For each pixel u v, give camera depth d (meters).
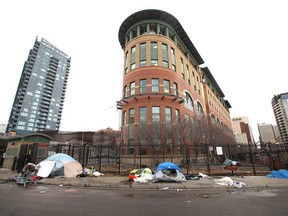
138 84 25.98
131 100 26.02
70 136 70.00
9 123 101.94
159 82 25.72
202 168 17.00
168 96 25.11
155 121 21.86
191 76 35.75
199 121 25.55
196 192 8.25
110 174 13.86
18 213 5.27
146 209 5.70
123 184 9.80
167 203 6.40
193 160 23.38
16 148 16.83
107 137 65.81
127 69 29.17
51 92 121.38
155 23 29.92
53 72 125.75
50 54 126.81
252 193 8.00
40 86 115.62
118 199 6.97
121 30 32.34
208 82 49.38
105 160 28.08
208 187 9.08
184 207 5.91
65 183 10.12
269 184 9.63
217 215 5.12
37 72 115.62
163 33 30.83
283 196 7.41
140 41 28.31
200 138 23.05
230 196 7.45
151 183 10.11
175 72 28.52
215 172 14.26
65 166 12.85
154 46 27.98
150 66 26.39
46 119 114.88
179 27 32.41
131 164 21.52
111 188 9.14
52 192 8.20
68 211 5.46
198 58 41.47
